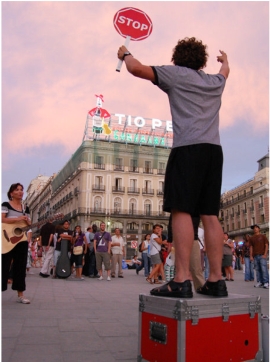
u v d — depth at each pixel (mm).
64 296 7281
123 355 3062
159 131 63688
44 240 13219
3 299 6555
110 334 3832
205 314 2422
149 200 59531
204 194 2824
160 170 60844
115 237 14492
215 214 2873
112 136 61125
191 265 4930
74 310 5445
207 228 2871
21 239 6012
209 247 2855
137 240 57250
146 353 2688
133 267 26188
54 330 4000
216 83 2893
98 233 12828
